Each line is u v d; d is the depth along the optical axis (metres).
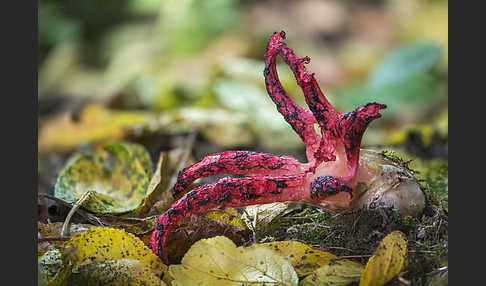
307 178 0.52
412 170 0.54
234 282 0.50
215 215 0.54
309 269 0.51
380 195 0.52
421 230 0.52
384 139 0.77
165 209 0.57
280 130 0.79
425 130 0.73
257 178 0.52
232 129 0.77
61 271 0.50
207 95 0.92
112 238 0.51
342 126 0.51
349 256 0.51
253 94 0.87
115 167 0.60
